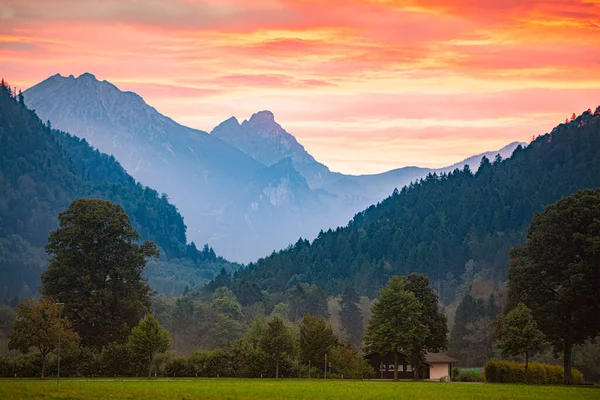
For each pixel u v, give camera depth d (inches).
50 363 4261.8
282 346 4810.5
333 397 3043.8
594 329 4488.2
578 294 4276.6
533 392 3508.9
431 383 4461.1
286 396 3024.1
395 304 4982.8
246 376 4709.6
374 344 5000.0
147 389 3120.1
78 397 2711.6
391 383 4320.9
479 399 3073.3
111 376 4411.9
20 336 4045.3
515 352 4490.7
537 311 4466.0
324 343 5009.8
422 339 4953.3
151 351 4362.7
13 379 3929.6
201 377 4618.6
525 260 4571.9
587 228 4387.3
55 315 4185.5
